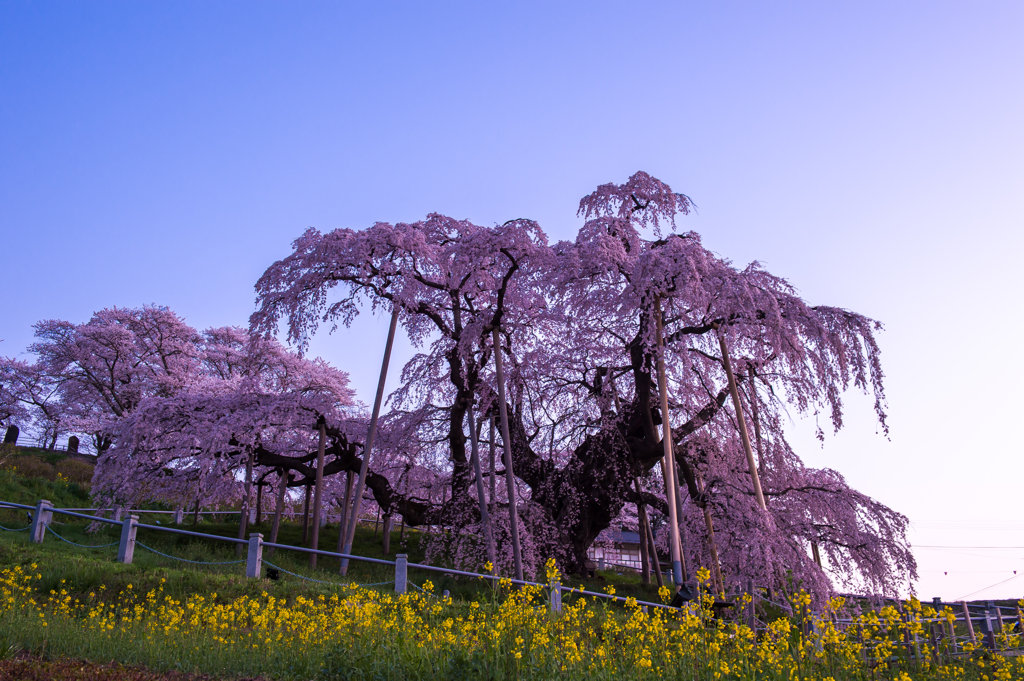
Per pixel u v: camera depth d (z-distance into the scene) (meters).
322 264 21.72
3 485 26.75
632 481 23.02
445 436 25.16
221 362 40.53
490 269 22.03
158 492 24.12
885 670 6.38
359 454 26.31
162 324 38.97
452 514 22.92
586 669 6.12
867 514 19.98
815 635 6.46
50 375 37.88
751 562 16.41
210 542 22.42
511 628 6.47
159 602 11.38
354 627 7.77
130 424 23.42
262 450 23.80
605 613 7.24
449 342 24.44
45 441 39.97
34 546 15.73
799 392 20.58
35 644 7.56
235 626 8.91
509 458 18.75
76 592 11.84
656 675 6.04
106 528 22.44
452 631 7.44
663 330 19.92
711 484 20.61
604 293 20.75
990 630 12.87
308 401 23.81
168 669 7.05
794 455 21.53
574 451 23.48
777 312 18.41
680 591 10.78
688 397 22.16
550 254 21.25
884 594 18.61
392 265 21.77
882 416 18.25
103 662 7.23
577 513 22.53
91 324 38.00
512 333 23.41
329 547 26.50
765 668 6.16
